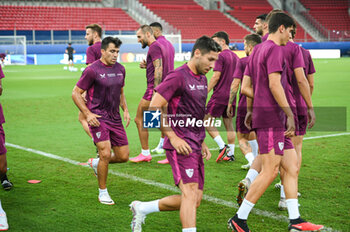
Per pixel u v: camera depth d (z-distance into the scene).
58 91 39.19
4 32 87.62
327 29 112.19
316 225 9.09
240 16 112.31
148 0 109.94
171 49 16.31
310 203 11.25
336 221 10.02
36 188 12.73
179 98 8.38
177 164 8.43
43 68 73.75
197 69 8.38
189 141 8.46
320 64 76.38
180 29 101.50
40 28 88.31
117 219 10.29
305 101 10.52
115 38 11.50
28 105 31.17
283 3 117.56
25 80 50.75
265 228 9.68
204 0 116.69
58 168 14.98
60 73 62.34
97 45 16.45
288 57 10.23
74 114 27.64
